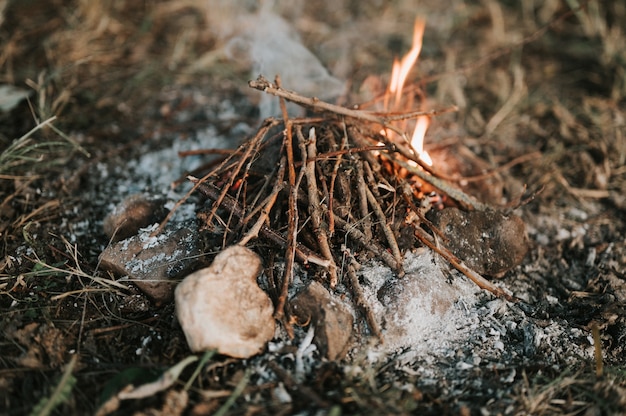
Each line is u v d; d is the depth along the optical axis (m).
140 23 1.07
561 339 0.61
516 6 1.17
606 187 0.81
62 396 0.53
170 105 0.92
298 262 0.61
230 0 1.12
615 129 0.88
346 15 1.14
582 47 1.06
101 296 0.63
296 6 1.15
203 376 0.55
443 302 0.61
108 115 0.88
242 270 0.57
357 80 0.96
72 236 0.70
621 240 0.73
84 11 1.03
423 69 1.00
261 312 0.57
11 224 0.70
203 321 0.54
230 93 0.95
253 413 0.52
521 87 0.96
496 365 0.58
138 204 0.69
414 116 0.71
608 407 0.55
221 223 0.63
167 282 0.61
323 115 0.71
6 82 0.88
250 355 0.56
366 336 0.58
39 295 0.62
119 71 0.96
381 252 0.62
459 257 0.65
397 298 0.60
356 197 0.65
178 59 1.00
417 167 0.68
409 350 0.58
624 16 1.11
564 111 0.92
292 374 0.55
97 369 0.57
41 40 0.97
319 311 0.57
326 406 0.53
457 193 0.68
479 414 0.54
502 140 0.87
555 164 0.83
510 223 0.66
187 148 0.84
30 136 0.82
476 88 0.98
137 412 0.51
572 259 0.72
